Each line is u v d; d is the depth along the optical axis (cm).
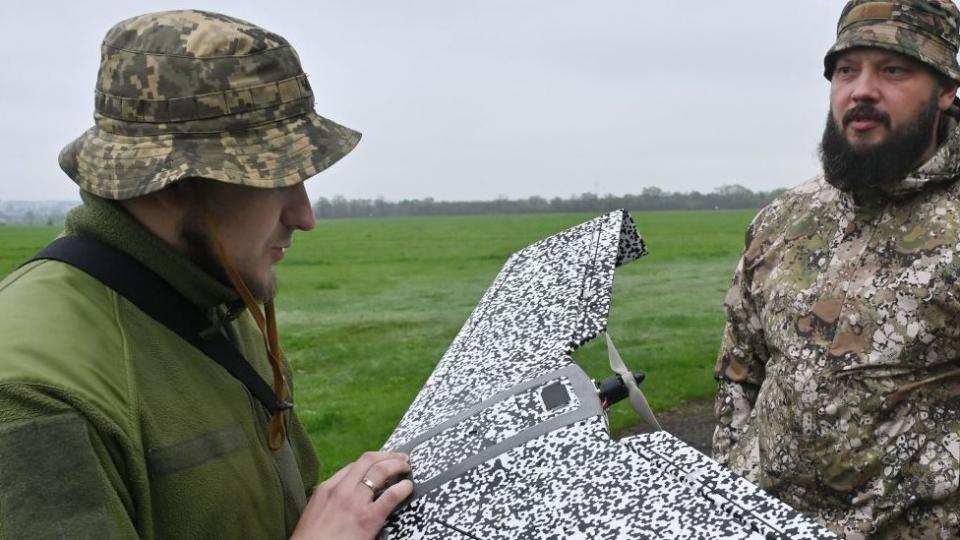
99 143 151
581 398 149
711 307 1833
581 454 136
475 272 3152
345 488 150
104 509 126
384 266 3534
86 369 137
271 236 158
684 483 125
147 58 149
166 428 146
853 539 253
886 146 257
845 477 258
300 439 205
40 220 14000
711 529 117
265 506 160
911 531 249
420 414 172
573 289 181
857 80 263
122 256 153
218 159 146
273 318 171
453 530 134
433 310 1972
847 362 258
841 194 279
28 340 134
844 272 267
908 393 250
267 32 159
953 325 247
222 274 158
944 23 263
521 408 151
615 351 167
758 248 302
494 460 142
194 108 148
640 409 157
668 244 4362
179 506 145
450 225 9312
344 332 1636
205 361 160
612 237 194
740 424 307
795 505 272
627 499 125
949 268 246
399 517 143
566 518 126
